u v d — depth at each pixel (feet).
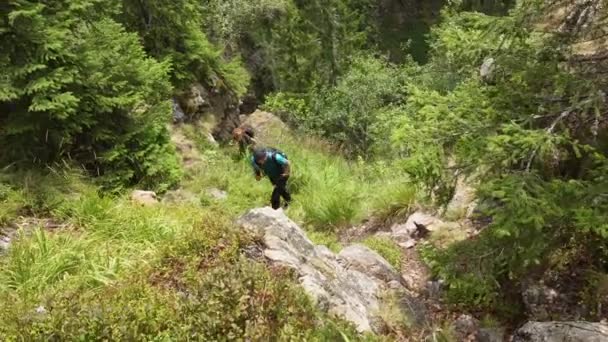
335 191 31.71
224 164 36.06
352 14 84.02
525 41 18.44
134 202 23.26
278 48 71.20
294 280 14.20
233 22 64.75
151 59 30.73
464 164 17.47
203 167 34.68
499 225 15.55
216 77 44.80
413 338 16.71
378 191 31.73
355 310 15.79
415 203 27.94
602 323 16.17
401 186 30.07
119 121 27.53
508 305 18.54
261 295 12.69
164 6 39.09
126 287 13.58
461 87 19.42
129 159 27.63
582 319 16.81
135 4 38.81
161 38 39.65
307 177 34.42
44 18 23.12
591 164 17.58
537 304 17.85
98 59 25.57
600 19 17.70
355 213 29.27
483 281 17.20
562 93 16.70
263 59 68.74
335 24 77.97
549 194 15.02
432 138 17.08
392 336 16.35
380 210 29.17
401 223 27.43
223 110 44.68
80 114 24.80
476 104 17.69
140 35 38.96
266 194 32.50
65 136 24.27
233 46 64.95
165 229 19.26
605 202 15.02
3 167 23.32
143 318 11.67
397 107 48.16
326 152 46.24
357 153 48.78
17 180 22.21
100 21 28.53
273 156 26.37
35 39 22.77
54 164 24.35
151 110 28.78
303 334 12.10
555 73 16.87
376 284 19.20
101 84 25.26
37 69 22.98
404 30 111.96
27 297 13.93
